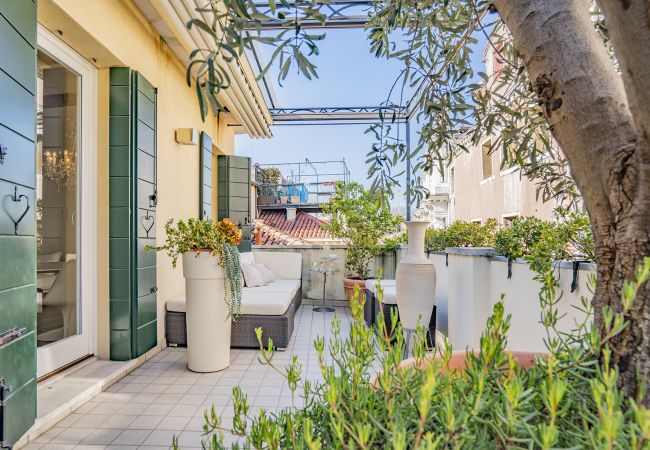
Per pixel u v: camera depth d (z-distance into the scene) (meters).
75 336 2.84
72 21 2.41
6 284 1.69
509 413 0.53
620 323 0.63
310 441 0.54
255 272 5.28
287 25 0.88
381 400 0.70
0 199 1.66
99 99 3.03
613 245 0.76
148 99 3.29
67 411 2.25
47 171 2.63
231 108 5.28
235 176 6.21
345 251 6.76
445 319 3.78
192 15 3.05
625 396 0.67
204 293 3.04
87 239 2.96
